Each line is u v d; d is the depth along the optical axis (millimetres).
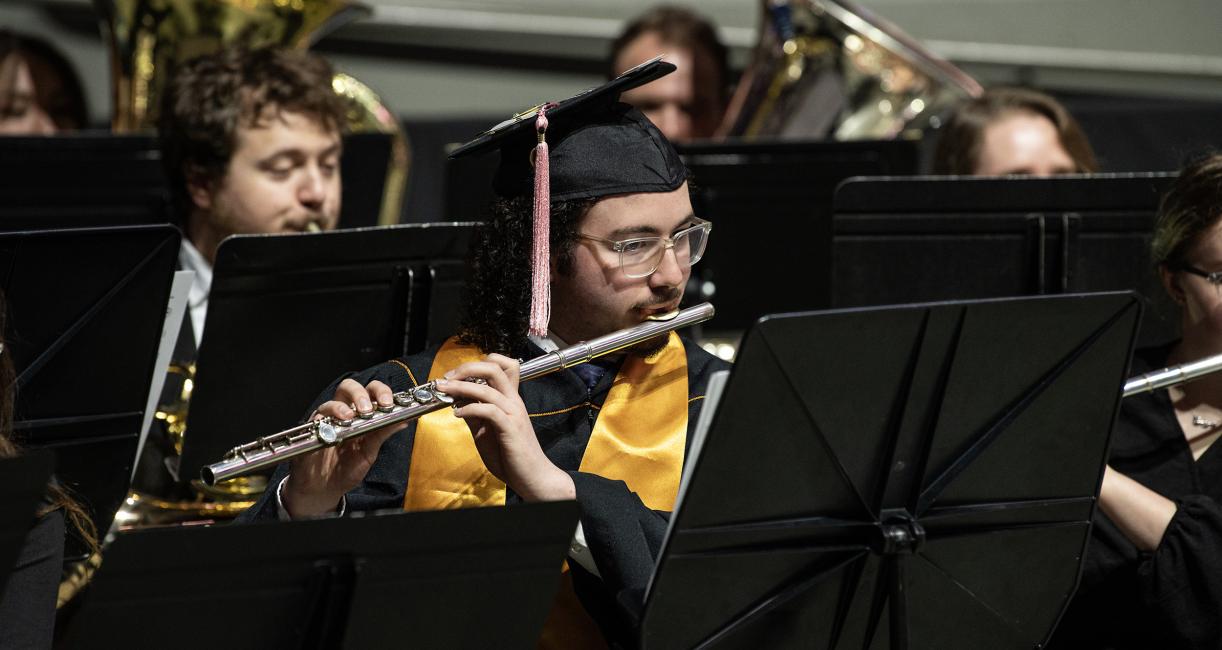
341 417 6855
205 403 8719
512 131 7512
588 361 7664
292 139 10633
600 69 20781
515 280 7598
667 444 7551
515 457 6801
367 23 20594
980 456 6617
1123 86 20438
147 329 7613
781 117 15516
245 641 5930
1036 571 7039
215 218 10773
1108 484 8156
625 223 7297
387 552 5898
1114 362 6633
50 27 19953
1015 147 12117
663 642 6492
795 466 6340
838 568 6617
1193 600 8000
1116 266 10117
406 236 8758
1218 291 8383
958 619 6992
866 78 15281
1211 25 20203
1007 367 6465
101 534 7922
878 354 6219
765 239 12789
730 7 20438
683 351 7832
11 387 6977
